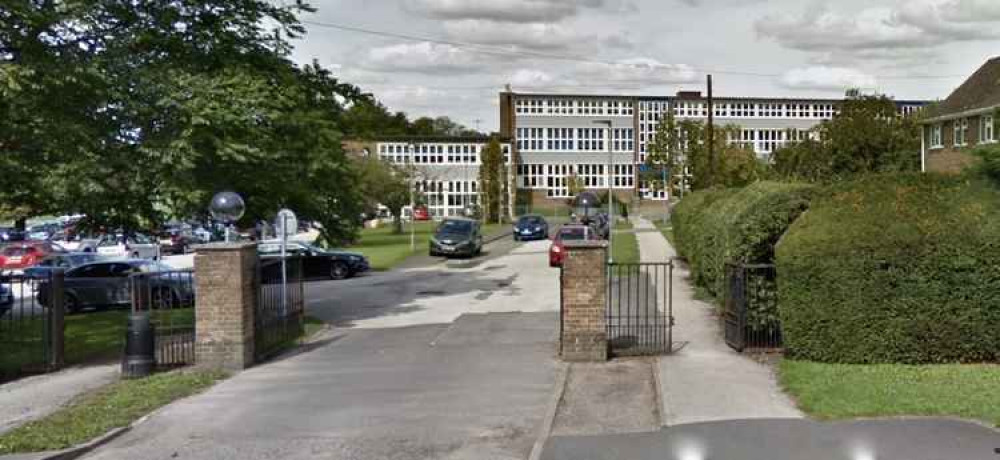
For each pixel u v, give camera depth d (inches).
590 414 348.8
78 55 582.6
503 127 3503.9
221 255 479.5
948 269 399.5
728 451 282.4
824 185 476.7
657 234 1788.9
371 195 2126.0
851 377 374.9
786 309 424.5
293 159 710.5
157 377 453.4
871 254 404.5
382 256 1486.2
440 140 3238.2
